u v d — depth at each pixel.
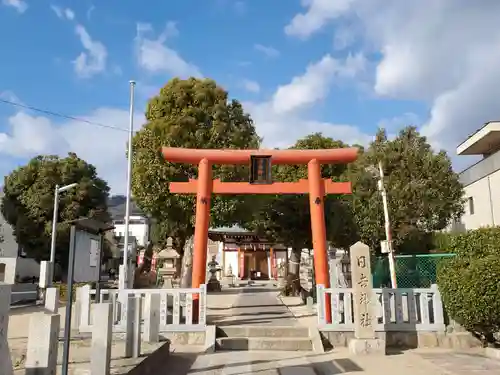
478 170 26.81
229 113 18.55
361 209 20.02
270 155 14.17
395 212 18.31
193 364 9.85
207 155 14.19
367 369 9.34
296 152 14.27
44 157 35.72
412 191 18.28
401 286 14.96
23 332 12.93
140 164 17.80
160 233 26.66
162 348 9.78
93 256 7.91
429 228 19.47
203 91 18.00
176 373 8.99
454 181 19.72
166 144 17.27
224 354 11.01
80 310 12.99
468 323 10.77
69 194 34.31
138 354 8.44
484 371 8.94
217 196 18.03
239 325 13.06
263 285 41.19
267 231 24.34
